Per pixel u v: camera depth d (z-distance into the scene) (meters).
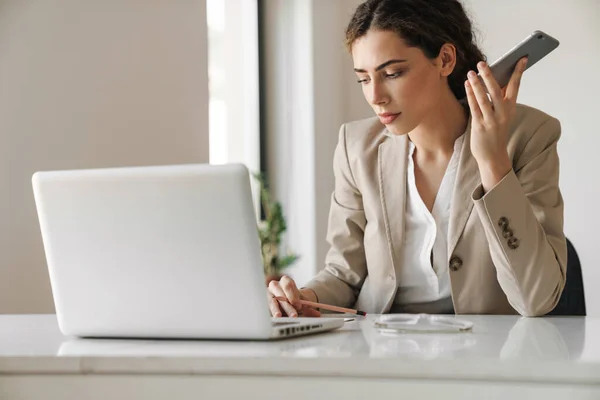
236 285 1.21
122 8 3.05
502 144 1.73
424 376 0.94
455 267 1.98
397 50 1.87
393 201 2.08
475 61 2.04
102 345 1.20
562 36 4.45
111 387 1.03
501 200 1.70
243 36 4.64
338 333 1.35
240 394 0.99
